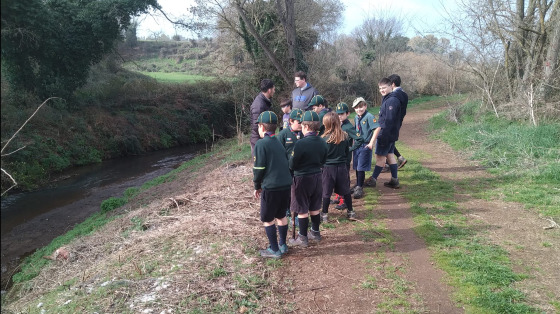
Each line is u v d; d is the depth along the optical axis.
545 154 8.30
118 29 21.73
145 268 4.65
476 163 8.94
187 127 25.95
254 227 5.63
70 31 19.77
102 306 3.96
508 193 6.64
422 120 16.61
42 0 18.42
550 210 5.76
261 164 4.27
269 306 3.74
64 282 5.45
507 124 11.48
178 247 5.15
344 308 3.70
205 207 6.86
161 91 27.09
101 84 24.91
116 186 15.22
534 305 3.57
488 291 3.80
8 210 12.27
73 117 19.97
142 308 3.78
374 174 7.34
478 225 5.44
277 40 21.97
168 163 19.88
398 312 3.59
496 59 13.27
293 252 4.87
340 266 4.47
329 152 5.43
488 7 12.26
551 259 4.39
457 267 4.31
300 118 4.93
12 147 15.05
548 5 11.57
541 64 12.05
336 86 26.73
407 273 4.27
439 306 3.67
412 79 31.22
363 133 6.64
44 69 19.23
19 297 5.89
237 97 22.97
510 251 4.62
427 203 6.43
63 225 10.84
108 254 5.92
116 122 22.14
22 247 9.31
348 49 32.88
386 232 5.34
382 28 30.91
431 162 9.38
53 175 16.67
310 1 24.34
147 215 7.18
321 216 5.80
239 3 17.95
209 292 3.96
